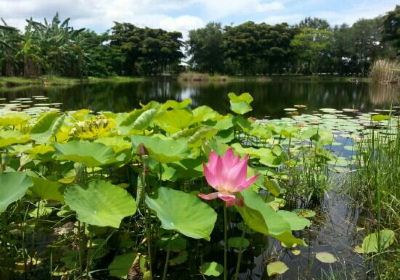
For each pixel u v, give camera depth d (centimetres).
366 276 236
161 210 193
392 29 3728
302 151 462
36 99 1335
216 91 2212
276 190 234
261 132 412
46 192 205
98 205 199
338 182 413
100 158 243
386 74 2300
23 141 286
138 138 250
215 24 4819
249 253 267
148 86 2870
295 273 241
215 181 172
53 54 3177
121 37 4469
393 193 318
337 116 844
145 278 232
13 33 2886
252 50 4569
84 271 234
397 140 371
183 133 275
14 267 235
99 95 1773
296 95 1781
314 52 4488
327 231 303
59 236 277
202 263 250
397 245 259
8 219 273
